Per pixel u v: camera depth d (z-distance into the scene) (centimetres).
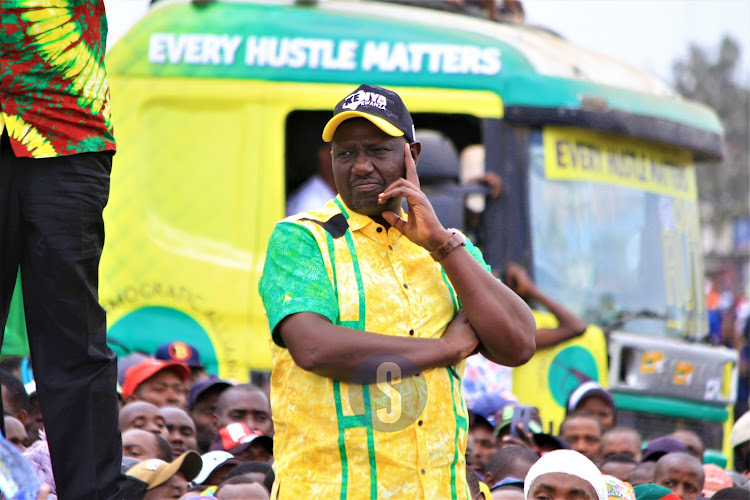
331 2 2075
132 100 2020
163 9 2080
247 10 2055
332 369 827
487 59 2053
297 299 845
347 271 864
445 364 853
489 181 2016
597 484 1146
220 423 1614
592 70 2156
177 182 2009
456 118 2088
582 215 2083
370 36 2039
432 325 872
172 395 1709
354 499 830
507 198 2023
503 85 2045
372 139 878
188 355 1859
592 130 2103
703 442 2181
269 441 1466
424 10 2105
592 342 2041
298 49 2027
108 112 953
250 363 1956
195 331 1964
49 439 917
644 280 2147
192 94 2020
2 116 913
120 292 1973
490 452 1653
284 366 866
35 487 848
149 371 1689
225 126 2014
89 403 923
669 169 2245
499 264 2012
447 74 2039
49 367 922
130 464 1236
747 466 1795
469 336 865
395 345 835
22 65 911
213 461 1405
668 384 2127
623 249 2127
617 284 2105
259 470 1318
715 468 1658
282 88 2011
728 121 8844
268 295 863
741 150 8725
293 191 2073
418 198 870
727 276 7319
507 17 2211
